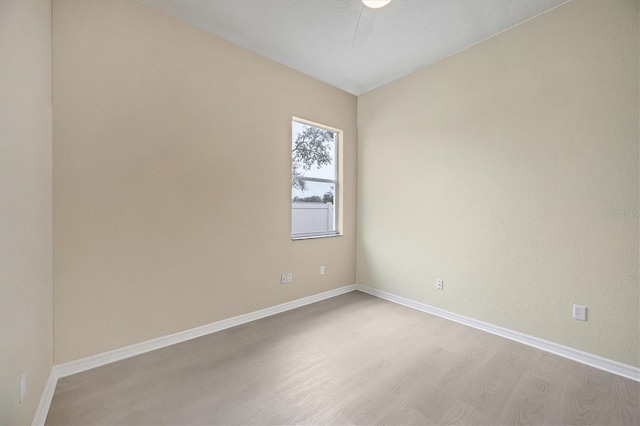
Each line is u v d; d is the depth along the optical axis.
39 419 1.45
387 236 3.62
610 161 2.02
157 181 2.29
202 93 2.53
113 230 2.10
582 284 2.15
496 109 2.61
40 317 1.54
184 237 2.45
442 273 3.04
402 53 2.94
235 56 2.76
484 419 1.55
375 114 3.77
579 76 2.15
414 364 2.10
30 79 1.40
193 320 2.52
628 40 1.95
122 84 2.12
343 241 3.87
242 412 1.59
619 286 1.99
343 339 2.50
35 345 1.45
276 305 3.13
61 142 1.88
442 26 2.50
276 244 3.12
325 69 3.27
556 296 2.27
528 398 1.72
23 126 1.30
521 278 2.47
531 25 2.39
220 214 2.67
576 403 1.68
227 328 2.73
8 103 1.13
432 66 3.13
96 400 1.68
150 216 2.27
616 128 2.00
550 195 2.30
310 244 3.46
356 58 3.03
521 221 2.46
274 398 1.71
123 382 1.85
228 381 1.88
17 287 1.21
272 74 3.05
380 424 1.51
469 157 2.81
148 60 2.24
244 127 2.83
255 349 2.31
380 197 3.71
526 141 2.43
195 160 2.50
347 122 3.88
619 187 1.99
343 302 3.51
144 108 2.22
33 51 1.46
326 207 3.83
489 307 2.67
